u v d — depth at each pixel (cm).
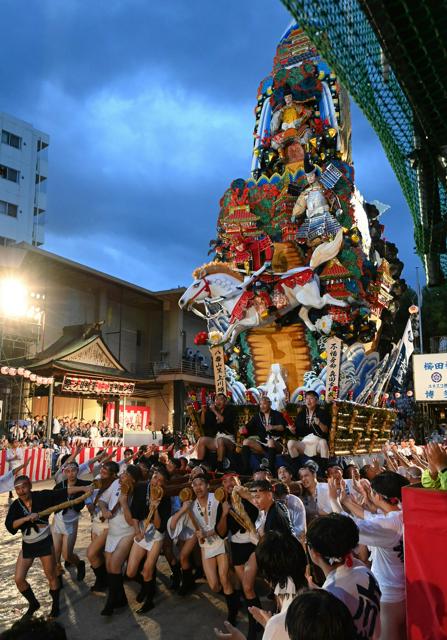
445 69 353
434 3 310
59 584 639
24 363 2709
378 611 278
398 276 1290
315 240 1084
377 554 388
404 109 423
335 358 1044
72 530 737
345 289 1065
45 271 3159
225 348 1188
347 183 1099
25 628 187
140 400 3753
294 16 274
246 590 555
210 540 611
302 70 1237
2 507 1429
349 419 963
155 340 4025
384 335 1220
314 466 798
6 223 4219
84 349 2959
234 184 1252
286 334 1148
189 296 1170
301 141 1216
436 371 1425
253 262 1202
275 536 336
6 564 847
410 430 2083
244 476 808
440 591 290
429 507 299
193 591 718
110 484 674
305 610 202
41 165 4556
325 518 292
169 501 680
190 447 1527
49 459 1842
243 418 1045
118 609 646
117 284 3503
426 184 558
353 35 329
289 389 1116
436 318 1895
